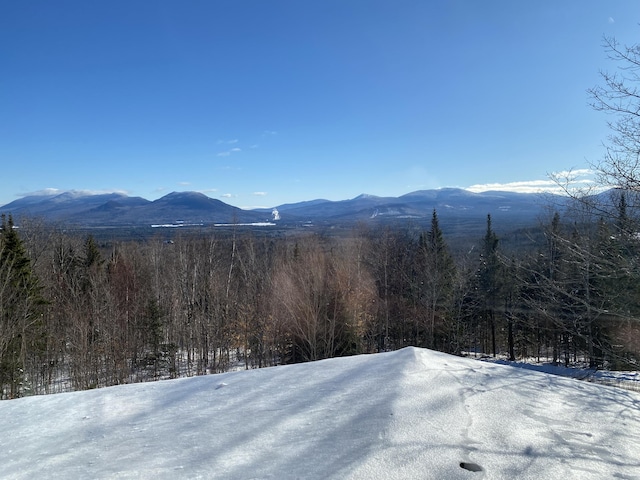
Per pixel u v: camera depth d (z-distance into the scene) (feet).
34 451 13.19
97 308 70.69
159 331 82.69
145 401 18.15
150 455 11.87
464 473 9.62
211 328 81.30
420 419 12.45
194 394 18.17
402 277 95.55
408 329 93.09
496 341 123.65
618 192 24.16
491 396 14.71
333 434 12.02
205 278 90.68
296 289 70.90
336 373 18.51
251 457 11.07
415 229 127.34
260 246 110.83
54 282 83.92
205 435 13.09
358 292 76.54
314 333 63.98
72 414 16.98
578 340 53.78
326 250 99.96
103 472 10.91
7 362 55.01
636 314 27.66
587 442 11.75
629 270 24.82
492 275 85.20
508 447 11.05
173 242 110.63
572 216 27.09
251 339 79.15
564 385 16.87
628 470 10.30
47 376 75.97
